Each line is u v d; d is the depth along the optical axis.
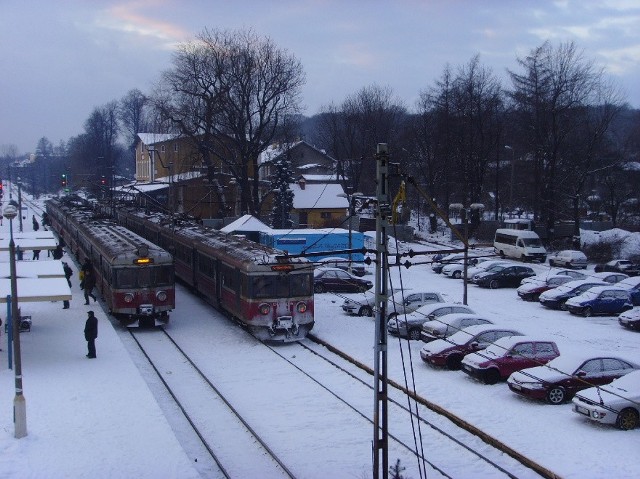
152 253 30.14
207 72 63.44
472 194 71.50
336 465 15.98
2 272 29.05
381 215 14.08
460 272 49.09
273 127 67.12
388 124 89.38
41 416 18.25
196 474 14.86
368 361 24.94
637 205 74.25
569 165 66.25
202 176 73.62
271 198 77.31
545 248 61.88
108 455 15.77
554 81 63.56
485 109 73.12
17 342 16.88
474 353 23.03
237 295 29.39
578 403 18.31
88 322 24.33
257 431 18.17
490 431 17.72
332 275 41.72
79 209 62.28
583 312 34.56
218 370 24.05
